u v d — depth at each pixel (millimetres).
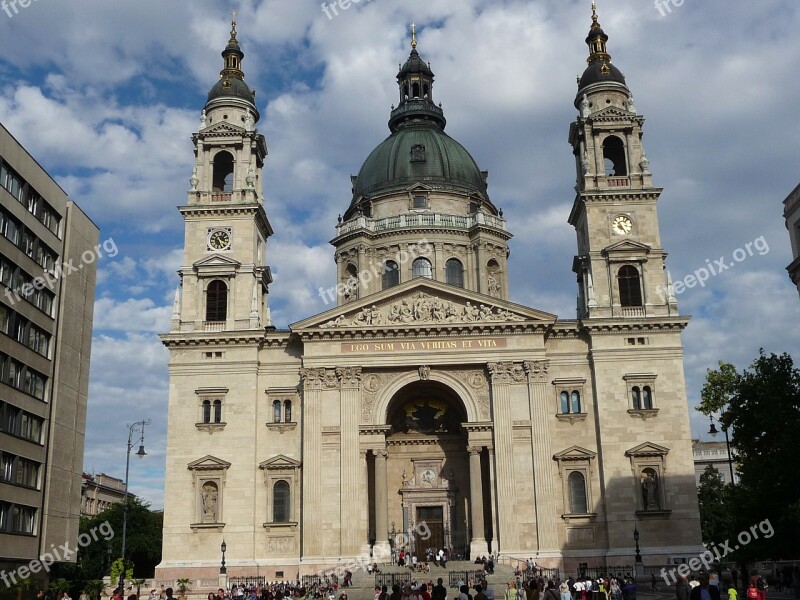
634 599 51750
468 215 107938
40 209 79188
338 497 81375
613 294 87500
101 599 78312
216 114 94375
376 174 112500
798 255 71500
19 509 72875
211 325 87812
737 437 78500
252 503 82125
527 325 84375
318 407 83688
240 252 89938
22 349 74438
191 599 77938
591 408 84312
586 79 96312
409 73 121625
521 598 50969
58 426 80562
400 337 85250
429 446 90812
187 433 84188
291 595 65750
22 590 66562
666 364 84500
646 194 90375
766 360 77312
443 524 88562
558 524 80875
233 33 99875
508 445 82125
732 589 42156
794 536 70500
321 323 85500
